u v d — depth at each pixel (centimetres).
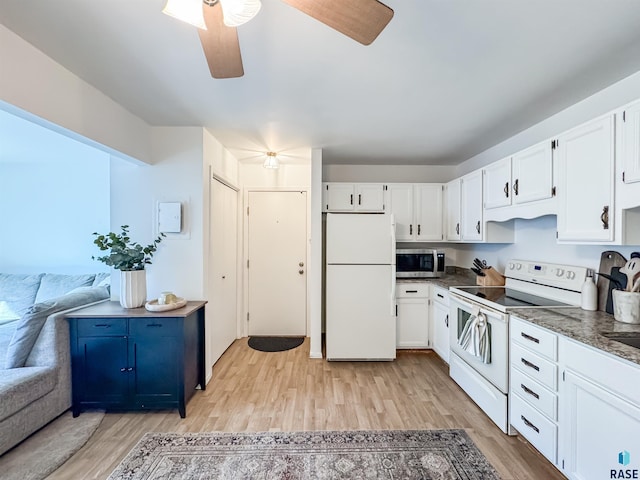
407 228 369
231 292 369
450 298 283
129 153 232
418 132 276
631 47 151
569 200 180
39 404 198
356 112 231
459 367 263
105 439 195
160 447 187
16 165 371
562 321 171
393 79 183
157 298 264
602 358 132
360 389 262
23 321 208
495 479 163
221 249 327
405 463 174
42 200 372
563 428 154
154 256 264
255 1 92
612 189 152
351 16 98
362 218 321
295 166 399
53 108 164
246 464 173
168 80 185
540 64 167
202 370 260
